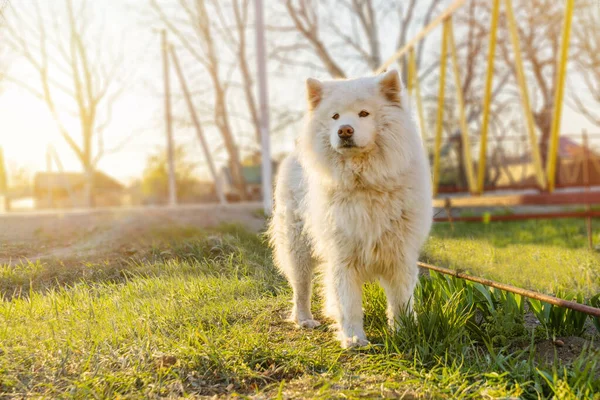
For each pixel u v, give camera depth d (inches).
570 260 204.8
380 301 148.5
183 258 195.5
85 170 958.4
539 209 494.3
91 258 182.4
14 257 171.0
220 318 139.1
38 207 906.1
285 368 108.7
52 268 163.3
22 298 135.6
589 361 98.0
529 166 648.4
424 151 138.0
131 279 162.7
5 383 96.6
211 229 254.2
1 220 307.1
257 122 1010.7
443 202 345.4
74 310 128.5
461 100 412.8
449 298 134.4
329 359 114.9
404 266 128.5
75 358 108.2
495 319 125.3
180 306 141.9
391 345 118.1
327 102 128.9
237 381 104.0
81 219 332.5
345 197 126.1
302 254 150.7
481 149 383.6
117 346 115.6
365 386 99.1
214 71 1023.0
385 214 124.0
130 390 97.3
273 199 171.5
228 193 1239.5
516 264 199.0
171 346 116.3
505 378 99.6
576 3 852.6
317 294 178.7
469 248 228.1
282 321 150.4
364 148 119.3
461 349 111.4
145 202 1076.5
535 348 115.6
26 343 111.4
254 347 117.0
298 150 141.4
